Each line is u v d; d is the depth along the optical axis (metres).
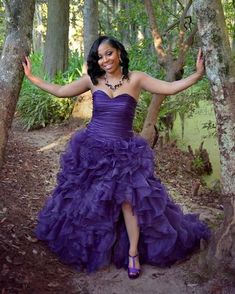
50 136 7.01
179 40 5.64
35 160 5.39
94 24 8.47
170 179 5.55
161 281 2.73
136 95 2.81
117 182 2.70
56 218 2.97
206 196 4.96
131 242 2.78
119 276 2.80
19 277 2.60
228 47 2.51
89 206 2.73
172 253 2.90
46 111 7.73
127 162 2.71
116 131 2.77
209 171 6.21
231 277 2.54
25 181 4.45
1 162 2.57
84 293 2.62
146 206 2.70
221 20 2.47
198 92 6.14
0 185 4.12
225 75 2.50
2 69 2.62
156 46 5.40
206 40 2.50
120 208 2.77
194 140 7.27
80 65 8.84
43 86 2.86
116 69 2.74
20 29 2.62
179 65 5.29
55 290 2.59
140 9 8.25
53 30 9.08
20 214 3.51
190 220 3.26
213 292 2.52
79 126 7.21
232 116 2.53
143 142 2.83
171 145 6.84
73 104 7.75
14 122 7.90
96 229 2.77
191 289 2.61
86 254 2.83
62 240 2.93
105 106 2.76
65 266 2.90
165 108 6.73
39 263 2.83
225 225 2.62
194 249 3.03
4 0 2.57
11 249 2.86
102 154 2.74
